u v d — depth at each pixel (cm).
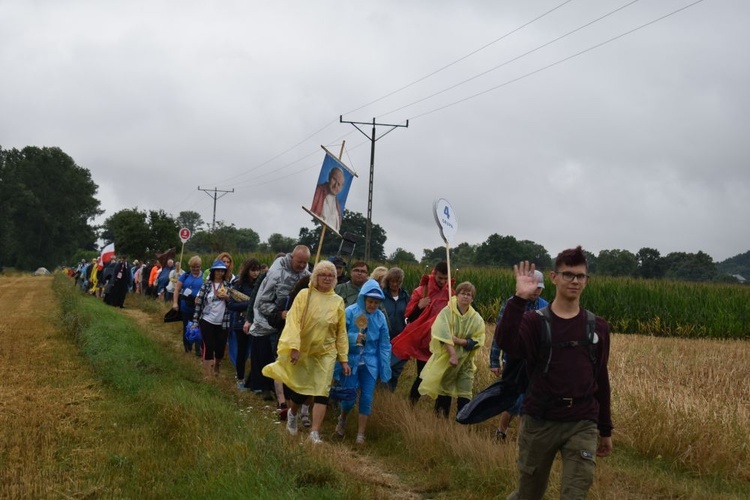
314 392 783
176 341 1656
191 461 641
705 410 932
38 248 11488
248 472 580
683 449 815
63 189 11850
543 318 484
